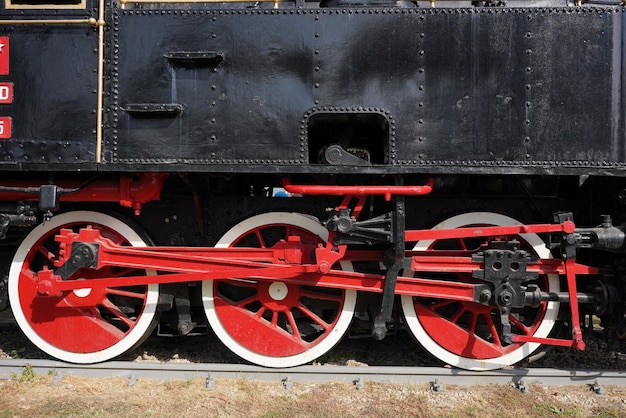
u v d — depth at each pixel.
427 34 2.84
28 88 2.90
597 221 3.25
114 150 2.89
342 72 2.84
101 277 3.35
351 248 3.30
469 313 3.52
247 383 3.13
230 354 3.63
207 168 2.87
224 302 3.31
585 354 3.67
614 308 3.02
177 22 2.87
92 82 2.89
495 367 3.27
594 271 3.06
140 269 3.42
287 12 2.85
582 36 2.84
